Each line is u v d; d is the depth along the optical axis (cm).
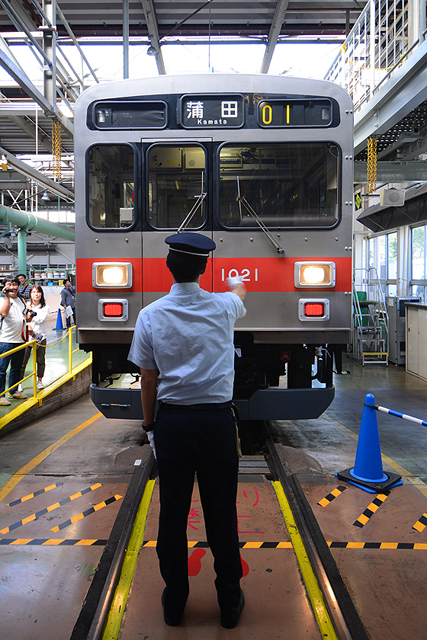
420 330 940
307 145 402
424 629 223
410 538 302
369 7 823
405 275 1408
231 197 403
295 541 296
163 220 405
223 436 212
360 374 988
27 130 1364
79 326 409
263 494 360
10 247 3278
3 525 318
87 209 404
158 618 231
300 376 454
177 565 217
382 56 877
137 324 217
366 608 237
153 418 227
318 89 399
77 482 388
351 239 402
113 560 270
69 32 952
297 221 404
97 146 403
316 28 1090
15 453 470
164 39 1102
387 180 967
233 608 222
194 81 396
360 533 308
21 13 936
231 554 219
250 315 404
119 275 404
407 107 705
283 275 402
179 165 402
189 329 209
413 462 459
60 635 219
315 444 512
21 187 1967
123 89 400
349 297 404
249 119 397
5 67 633
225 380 216
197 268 214
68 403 767
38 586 254
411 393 809
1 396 613
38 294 680
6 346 623
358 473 387
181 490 213
